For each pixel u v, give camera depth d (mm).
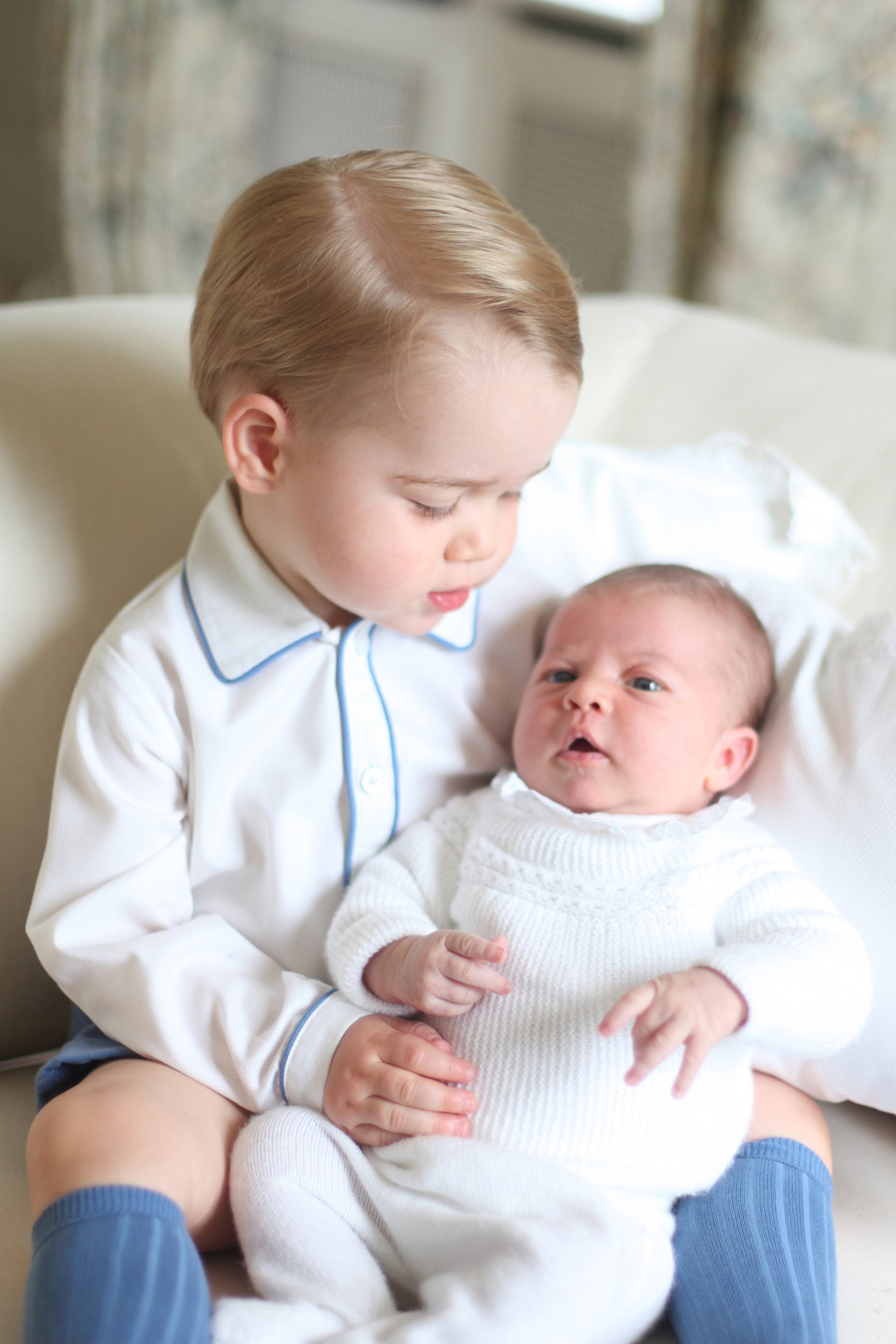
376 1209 722
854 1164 844
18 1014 930
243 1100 774
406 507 781
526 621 996
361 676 886
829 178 2162
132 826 833
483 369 745
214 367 840
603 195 2924
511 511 830
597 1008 762
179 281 2398
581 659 899
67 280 2361
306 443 785
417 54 2871
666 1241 712
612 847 814
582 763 857
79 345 1003
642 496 1066
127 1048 796
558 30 2883
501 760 971
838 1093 858
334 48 2809
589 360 1253
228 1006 790
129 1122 704
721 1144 753
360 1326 635
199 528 914
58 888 829
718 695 887
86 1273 610
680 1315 701
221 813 864
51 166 2338
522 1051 762
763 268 2217
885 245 2211
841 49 2090
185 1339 593
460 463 762
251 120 2418
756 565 1043
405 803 927
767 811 888
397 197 783
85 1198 648
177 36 2236
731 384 1202
